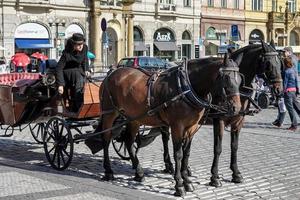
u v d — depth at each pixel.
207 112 9.17
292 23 63.78
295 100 17.58
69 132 10.70
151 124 9.55
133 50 48.62
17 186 9.33
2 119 12.59
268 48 9.88
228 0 57.62
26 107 11.88
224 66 8.45
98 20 44.91
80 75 11.16
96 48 44.84
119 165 11.50
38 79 11.94
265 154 12.69
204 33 55.22
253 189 9.35
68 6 43.09
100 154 12.77
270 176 10.35
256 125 18.83
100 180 10.02
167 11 50.84
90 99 11.10
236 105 8.33
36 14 41.09
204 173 10.59
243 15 59.25
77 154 12.73
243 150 13.21
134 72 9.96
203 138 15.27
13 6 39.72
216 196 8.86
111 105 10.21
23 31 40.56
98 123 10.88
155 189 9.33
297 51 51.16
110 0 46.00
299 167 11.20
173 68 9.25
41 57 32.78
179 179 8.84
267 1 62.00
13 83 12.66
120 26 47.31
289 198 8.77
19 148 13.67
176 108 8.81
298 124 19.06
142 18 49.22
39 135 15.46
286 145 14.04
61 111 11.30
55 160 11.45
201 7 54.66
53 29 42.28
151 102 9.23
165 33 51.59
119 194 8.80
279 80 9.86
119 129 10.26
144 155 12.52
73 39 11.02
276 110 24.20
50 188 9.19
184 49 53.59
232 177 9.95
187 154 9.20
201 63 8.84
